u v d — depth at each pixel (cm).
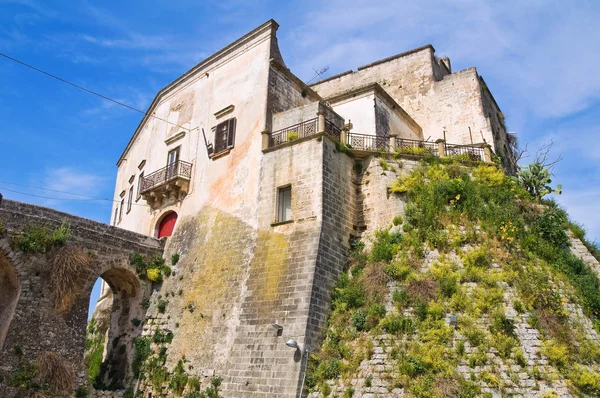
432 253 2041
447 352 1678
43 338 1991
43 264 2092
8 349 1892
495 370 1627
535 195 2477
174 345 2241
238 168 2497
